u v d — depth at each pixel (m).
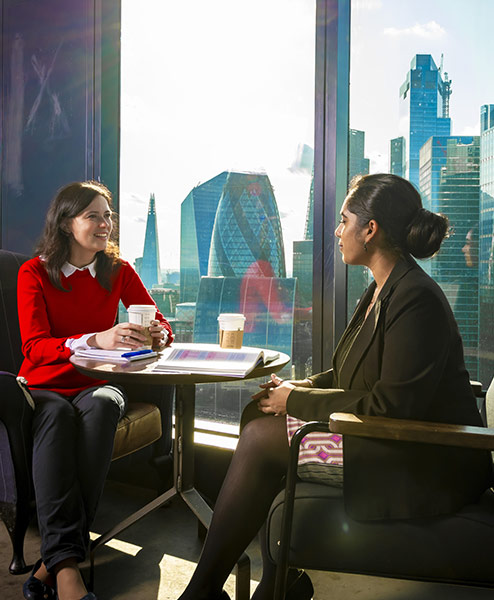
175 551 2.02
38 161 2.90
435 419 1.28
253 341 2.52
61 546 1.55
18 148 2.97
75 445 1.72
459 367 1.32
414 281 1.31
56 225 2.06
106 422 1.76
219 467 2.31
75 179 2.79
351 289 2.19
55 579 1.62
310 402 1.34
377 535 1.18
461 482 1.22
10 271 2.34
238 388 2.58
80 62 2.74
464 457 1.24
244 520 1.34
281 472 1.38
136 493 2.53
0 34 3.00
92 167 2.73
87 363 1.64
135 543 2.08
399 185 1.41
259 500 1.36
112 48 2.69
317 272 2.23
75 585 1.51
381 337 1.33
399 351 1.24
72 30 2.76
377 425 1.14
